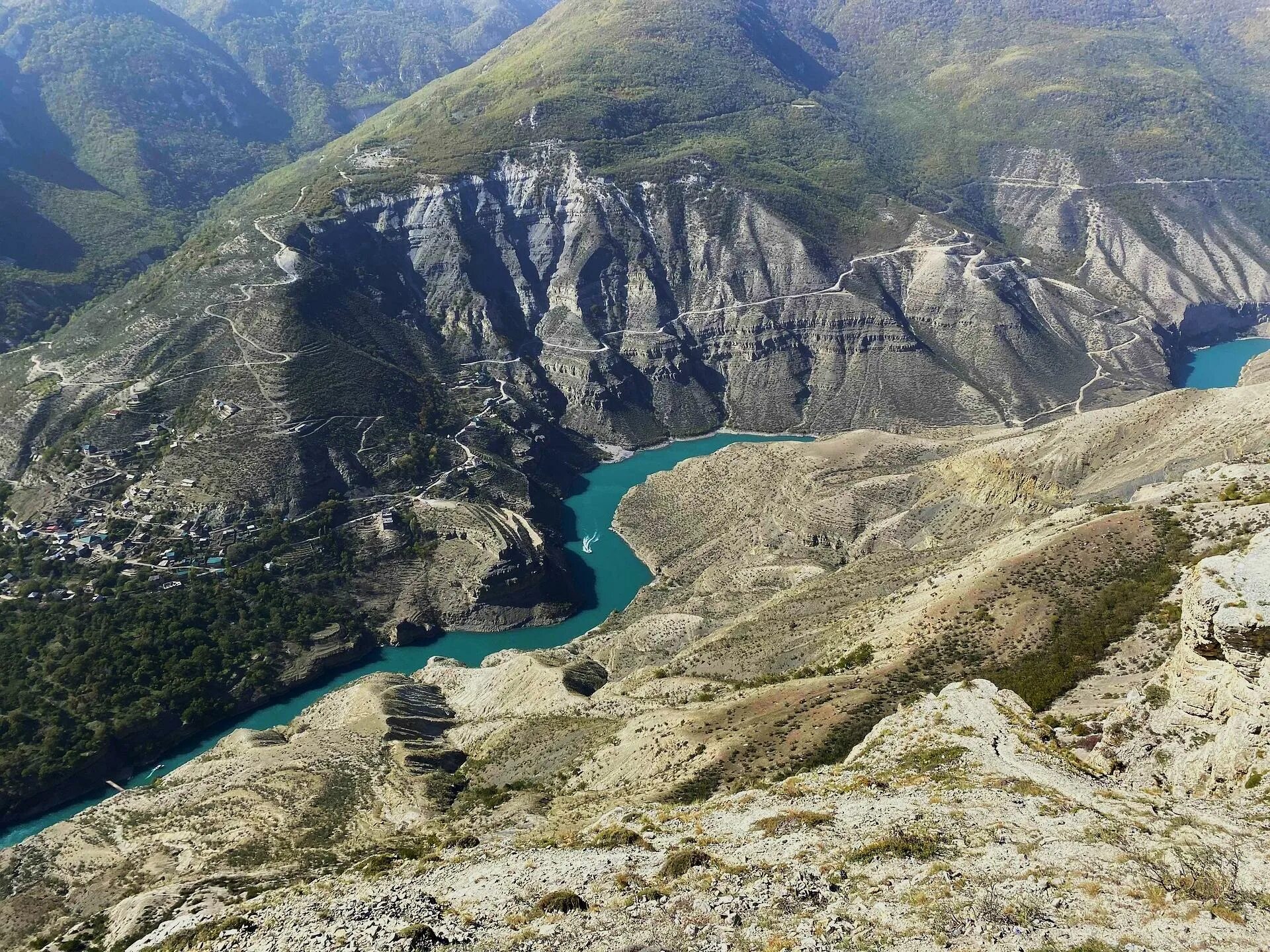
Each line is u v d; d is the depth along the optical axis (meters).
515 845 60.03
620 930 41.28
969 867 42.09
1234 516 97.50
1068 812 47.44
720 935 39.66
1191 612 55.62
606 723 109.44
